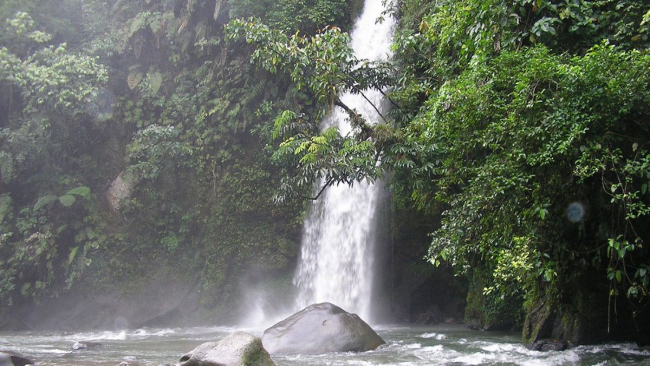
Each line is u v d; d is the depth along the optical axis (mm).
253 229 17922
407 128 11188
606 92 6227
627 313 8570
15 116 18547
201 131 18672
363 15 17891
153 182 18078
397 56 14859
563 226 7418
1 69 17031
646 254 7383
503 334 12031
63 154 18297
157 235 17953
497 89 7379
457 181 8867
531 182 7191
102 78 17656
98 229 17453
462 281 15375
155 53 19625
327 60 11602
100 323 16906
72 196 17141
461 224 8188
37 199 17906
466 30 9078
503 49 7715
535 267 7672
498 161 7203
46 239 16828
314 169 10664
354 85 12266
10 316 16438
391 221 15703
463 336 11609
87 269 17109
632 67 6242
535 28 7480
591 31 7613
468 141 7863
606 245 7488
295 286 17375
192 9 18688
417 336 11609
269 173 17969
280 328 9117
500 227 7684
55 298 16953
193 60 19516
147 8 19938
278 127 11969
